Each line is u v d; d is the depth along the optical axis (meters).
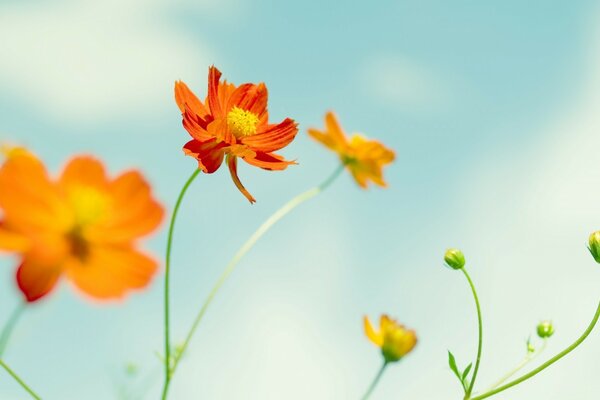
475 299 0.67
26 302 0.54
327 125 0.90
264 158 0.67
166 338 0.62
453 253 0.68
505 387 0.66
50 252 0.55
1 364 0.59
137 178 0.57
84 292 0.55
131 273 0.56
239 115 0.66
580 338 0.66
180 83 0.65
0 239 0.54
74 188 0.56
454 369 0.67
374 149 0.89
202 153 0.64
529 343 0.71
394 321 0.69
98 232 0.56
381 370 0.68
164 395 0.62
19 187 0.55
